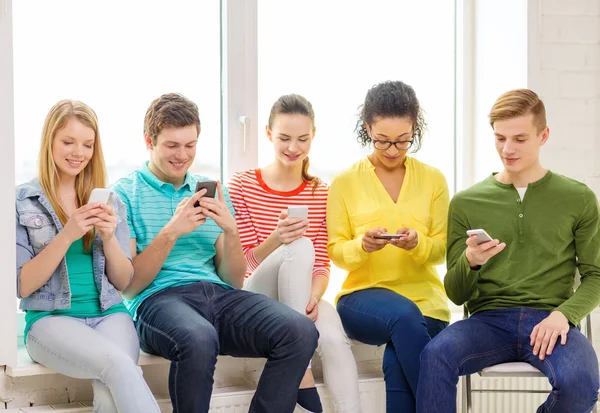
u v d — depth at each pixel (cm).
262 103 293
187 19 281
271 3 293
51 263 211
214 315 231
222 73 287
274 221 265
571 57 302
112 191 231
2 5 217
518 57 302
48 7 261
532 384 290
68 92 265
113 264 222
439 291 263
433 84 319
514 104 240
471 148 323
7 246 217
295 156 260
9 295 218
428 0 317
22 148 259
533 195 245
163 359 229
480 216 249
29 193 220
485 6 317
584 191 245
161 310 222
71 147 218
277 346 219
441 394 222
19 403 226
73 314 220
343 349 241
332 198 266
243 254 242
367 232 244
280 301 238
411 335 234
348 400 238
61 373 211
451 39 321
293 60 297
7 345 219
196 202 232
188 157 239
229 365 252
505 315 236
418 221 261
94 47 268
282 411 219
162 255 229
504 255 245
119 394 198
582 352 218
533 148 243
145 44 275
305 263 236
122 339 214
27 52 258
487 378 287
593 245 242
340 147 304
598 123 304
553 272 242
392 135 254
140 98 275
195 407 209
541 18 300
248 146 289
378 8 309
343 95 304
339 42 303
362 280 262
